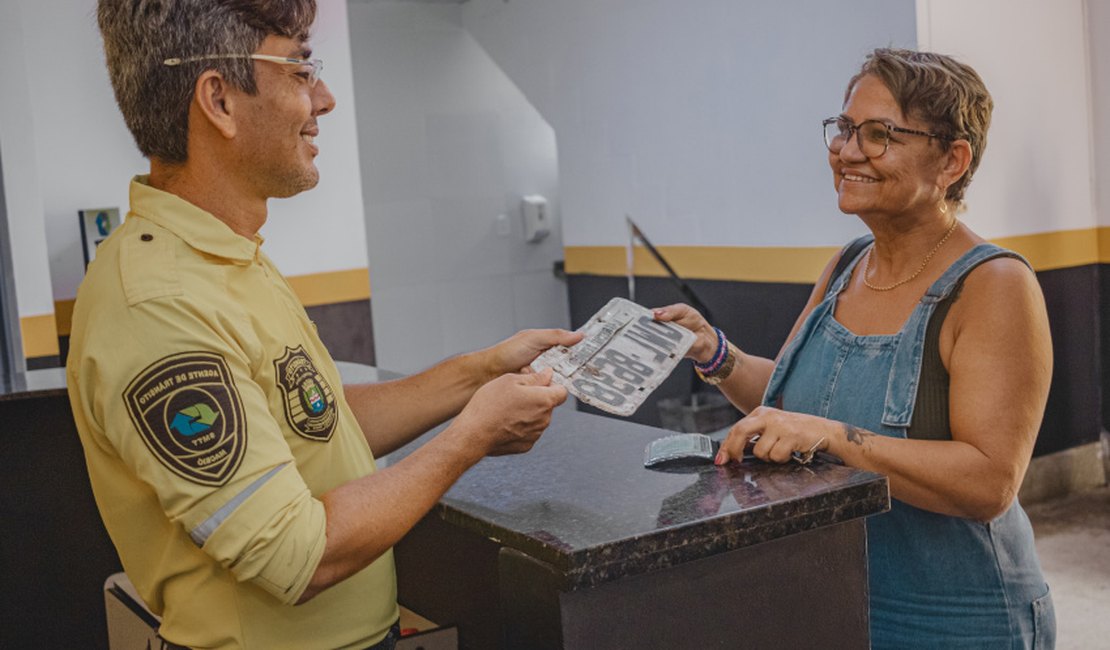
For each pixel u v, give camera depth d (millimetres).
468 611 1616
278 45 1129
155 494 1117
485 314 6176
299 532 1021
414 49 5852
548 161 6289
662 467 1315
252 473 1019
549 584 1037
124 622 1768
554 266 6352
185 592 1150
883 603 1533
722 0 4535
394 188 5852
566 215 5711
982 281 1468
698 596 1107
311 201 4930
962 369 1442
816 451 1324
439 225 6000
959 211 1597
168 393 1010
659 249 5113
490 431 1162
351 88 4988
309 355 1207
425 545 1710
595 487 1233
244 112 1119
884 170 1511
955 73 1511
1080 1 4238
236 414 1025
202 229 1105
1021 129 4102
